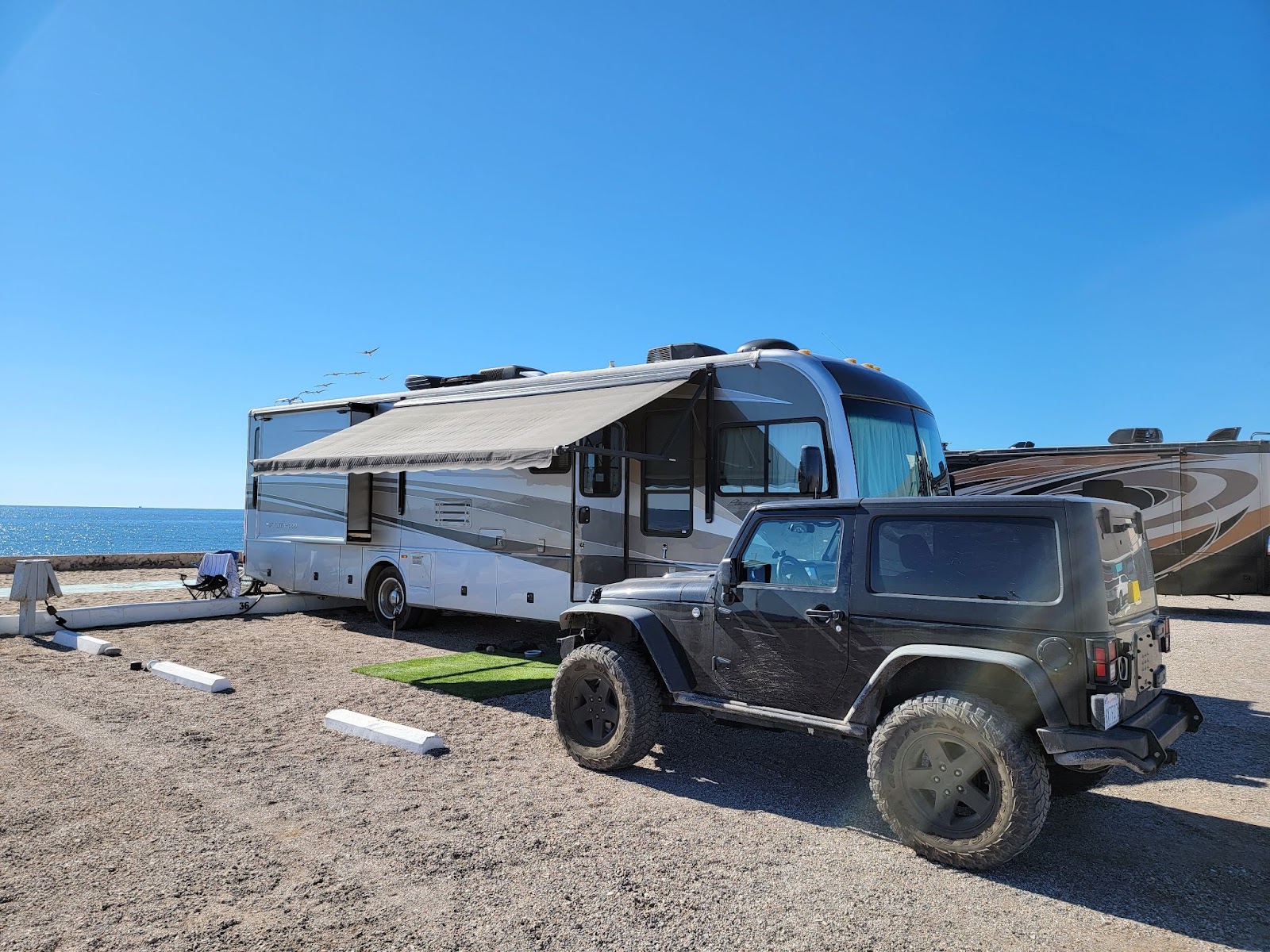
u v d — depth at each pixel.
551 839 4.48
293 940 3.41
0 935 3.43
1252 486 14.58
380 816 4.79
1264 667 10.07
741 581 5.24
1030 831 3.91
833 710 4.74
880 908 3.73
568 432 7.50
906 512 4.61
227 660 9.55
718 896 3.84
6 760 5.72
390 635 11.53
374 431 10.34
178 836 4.46
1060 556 4.06
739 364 8.26
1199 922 3.65
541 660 9.71
